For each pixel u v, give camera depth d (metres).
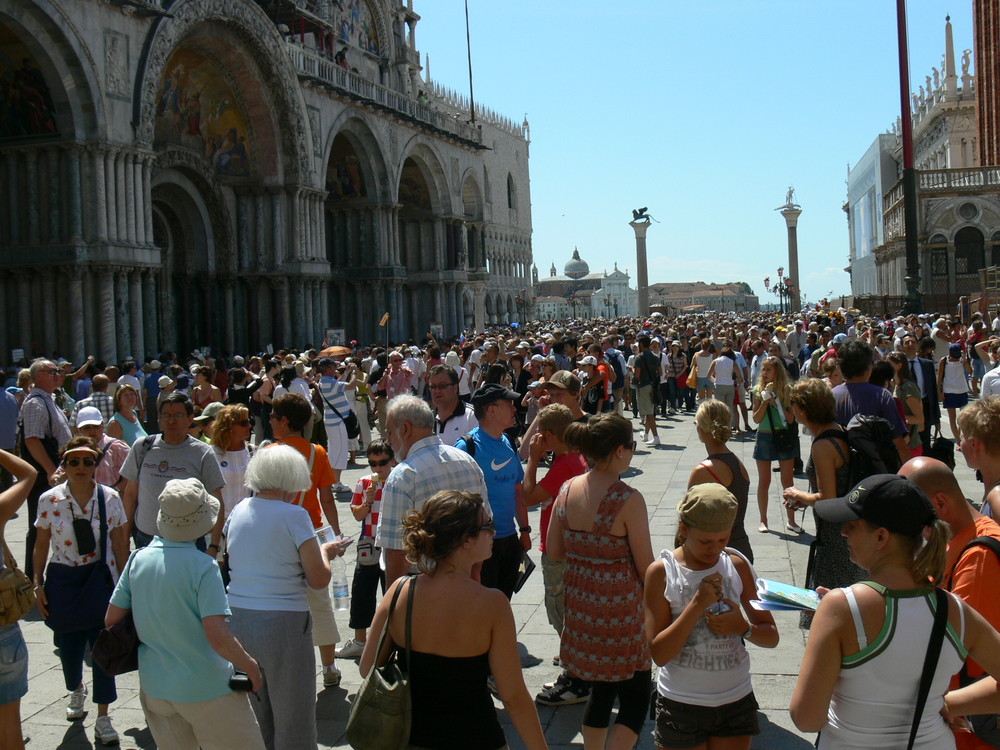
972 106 80.81
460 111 92.44
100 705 7.46
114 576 8.20
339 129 47.75
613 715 7.37
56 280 31.33
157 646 5.78
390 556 6.82
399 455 7.25
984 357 24.27
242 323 43.81
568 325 76.69
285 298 43.62
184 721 5.91
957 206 57.50
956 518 5.23
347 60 55.41
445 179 62.62
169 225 40.91
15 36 28.86
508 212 105.19
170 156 38.12
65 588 7.84
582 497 6.28
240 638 6.33
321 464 9.18
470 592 4.72
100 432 11.47
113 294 31.56
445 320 64.12
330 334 43.69
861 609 3.97
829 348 20.02
